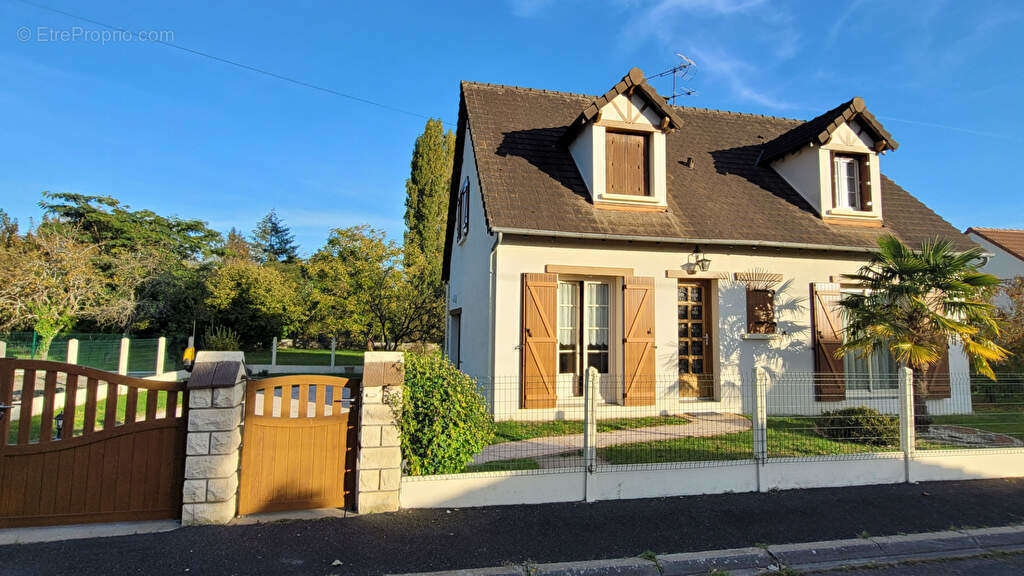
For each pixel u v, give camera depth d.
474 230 11.12
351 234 17.94
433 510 5.16
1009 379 8.22
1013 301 12.45
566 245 9.41
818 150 11.10
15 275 16.52
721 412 9.66
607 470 5.57
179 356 18.58
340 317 18.44
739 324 9.99
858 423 7.34
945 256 7.89
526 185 9.93
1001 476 6.62
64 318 16.66
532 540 4.56
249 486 4.97
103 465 4.76
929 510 5.45
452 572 4.00
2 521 4.55
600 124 10.09
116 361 13.93
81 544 4.29
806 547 4.54
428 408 5.32
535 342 9.01
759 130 13.66
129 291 22.00
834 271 10.53
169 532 4.54
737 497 5.71
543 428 8.02
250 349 26.64
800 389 10.07
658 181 10.24
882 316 7.76
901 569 4.40
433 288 18.34
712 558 4.33
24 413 4.66
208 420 4.77
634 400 9.34
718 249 10.06
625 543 4.55
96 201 31.86
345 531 4.64
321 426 5.19
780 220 10.67
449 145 30.86
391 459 5.13
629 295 9.52
